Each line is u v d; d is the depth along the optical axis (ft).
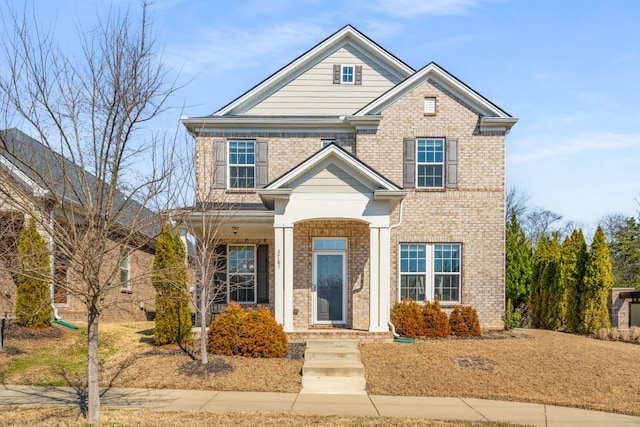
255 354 42.73
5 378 36.91
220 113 62.28
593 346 47.98
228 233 57.16
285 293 47.67
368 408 31.83
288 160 60.23
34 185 30.60
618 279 88.38
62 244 26.02
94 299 26.73
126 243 27.73
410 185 57.62
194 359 41.65
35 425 26.91
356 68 64.69
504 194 57.62
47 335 45.65
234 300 58.03
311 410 31.14
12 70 26.58
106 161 26.89
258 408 31.35
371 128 58.18
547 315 64.39
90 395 27.73
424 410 31.58
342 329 51.24
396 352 43.83
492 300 57.16
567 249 62.49
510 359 42.04
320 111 64.23
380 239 48.01
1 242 40.93
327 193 48.32
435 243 57.47
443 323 52.26
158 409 30.73
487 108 58.03
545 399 33.94
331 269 54.85
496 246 57.36
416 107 58.29
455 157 57.77
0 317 50.03
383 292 47.80
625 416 31.14
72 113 26.96
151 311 75.51
